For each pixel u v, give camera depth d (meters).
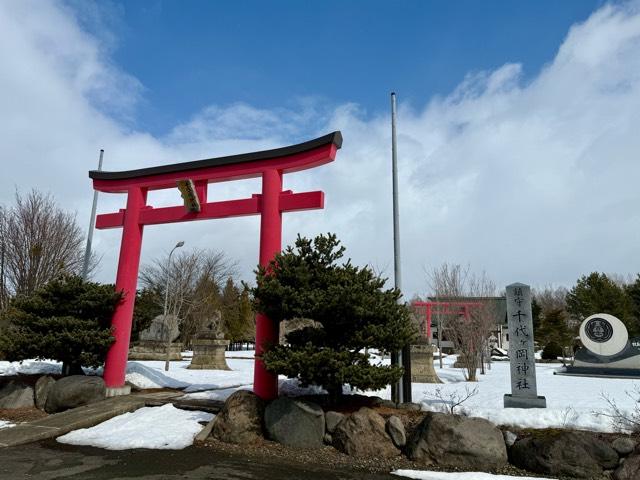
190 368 21.28
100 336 11.74
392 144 11.34
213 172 11.76
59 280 12.61
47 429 8.88
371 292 8.70
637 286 40.78
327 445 8.11
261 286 8.77
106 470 6.66
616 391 11.14
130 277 12.50
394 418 7.93
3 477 6.28
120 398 11.33
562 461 6.62
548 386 12.65
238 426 8.30
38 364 14.25
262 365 9.55
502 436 7.33
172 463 7.07
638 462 6.37
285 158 10.82
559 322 38.38
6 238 21.17
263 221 10.57
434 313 27.42
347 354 8.03
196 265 42.84
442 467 7.08
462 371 18.88
